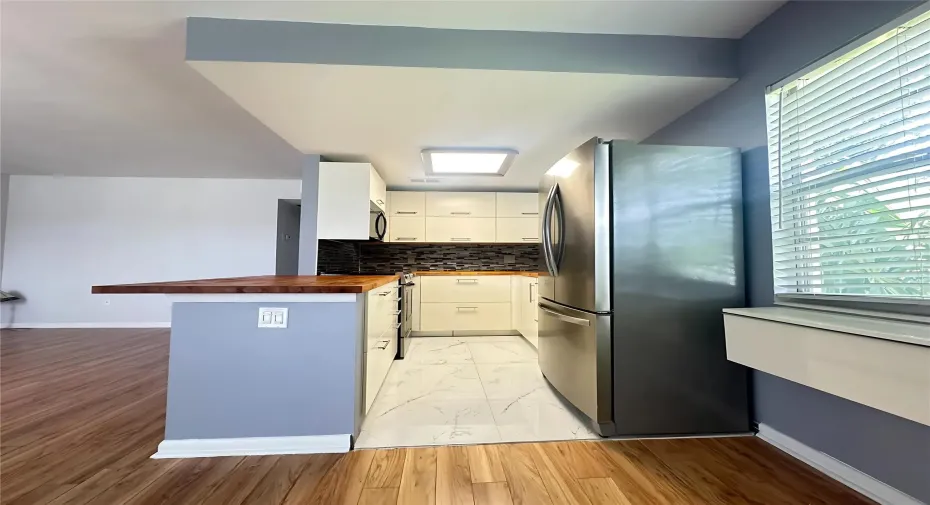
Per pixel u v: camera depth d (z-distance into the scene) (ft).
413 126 8.81
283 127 8.90
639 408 6.39
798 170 5.75
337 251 13.53
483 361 11.41
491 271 15.60
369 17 5.98
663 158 6.57
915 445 4.32
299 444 5.90
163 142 12.26
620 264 6.41
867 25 4.71
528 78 6.57
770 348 4.99
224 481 5.07
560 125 8.77
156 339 14.53
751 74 6.46
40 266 17.07
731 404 6.54
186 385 5.87
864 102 4.82
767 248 6.18
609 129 9.06
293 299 5.99
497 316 15.37
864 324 4.15
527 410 7.59
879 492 4.65
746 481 5.12
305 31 6.05
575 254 7.11
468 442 6.23
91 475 5.19
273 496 4.75
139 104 9.27
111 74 7.78
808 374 4.44
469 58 6.27
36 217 17.12
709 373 6.51
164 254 17.44
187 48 5.90
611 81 6.72
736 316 5.58
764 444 6.17
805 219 5.64
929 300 4.17
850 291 5.07
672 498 4.75
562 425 6.89
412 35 6.22
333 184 11.39
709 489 4.94
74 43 6.64
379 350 8.11
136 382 9.32
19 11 5.72
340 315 6.04
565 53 6.40
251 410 5.91
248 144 12.43
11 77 7.91
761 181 6.31
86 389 8.79
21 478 5.10
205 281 6.94
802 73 5.61
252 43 5.97
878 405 3.70
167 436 5.81
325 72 6.30
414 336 15.24
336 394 6.00
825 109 5.34
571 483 5.07
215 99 8.97
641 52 6.54
